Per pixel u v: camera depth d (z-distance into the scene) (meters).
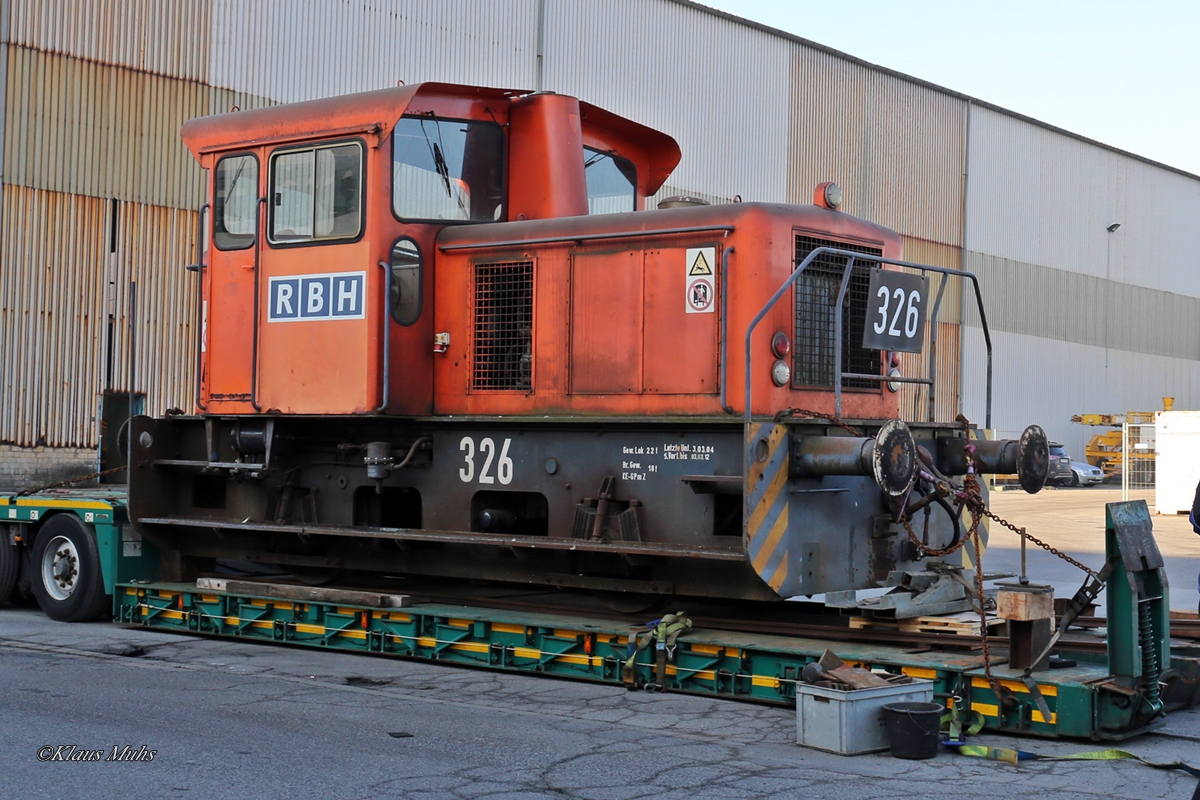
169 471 10.35
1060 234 38.91
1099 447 39.22
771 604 9.20
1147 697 6.54
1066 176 39.06
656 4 26.56
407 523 9.82
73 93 20.23
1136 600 6.50
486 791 5.27
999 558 15.89
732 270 7.96
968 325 35.22
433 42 23.33
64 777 5.40
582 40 25.34
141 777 5.41
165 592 10.05
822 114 30.45
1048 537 18.92
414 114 8.84
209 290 9.69
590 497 8.21
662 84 26.66
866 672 6.48
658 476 7.96
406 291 8.83
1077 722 6.34
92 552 10.39
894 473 7.11
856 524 8.05
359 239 8.66
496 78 24.09
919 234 33.53
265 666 8.48
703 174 27.44
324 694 7.43
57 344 20.17
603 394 8.38
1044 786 5.55
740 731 6.63
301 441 9.54
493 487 8.65
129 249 20.86
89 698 7.15
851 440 7.34
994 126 35.94
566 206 9.03
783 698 7.21
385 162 8.66
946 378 34.62
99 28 20.44
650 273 8.26
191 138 9.77
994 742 6.44
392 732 6.40
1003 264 36.53
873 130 31.89
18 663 8.41
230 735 6.24
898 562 8.38
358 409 8.61
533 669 8.19
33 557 10.92
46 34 19.97
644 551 7.57
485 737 6.33
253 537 9.99
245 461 9.61
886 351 8.46
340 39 22.34
